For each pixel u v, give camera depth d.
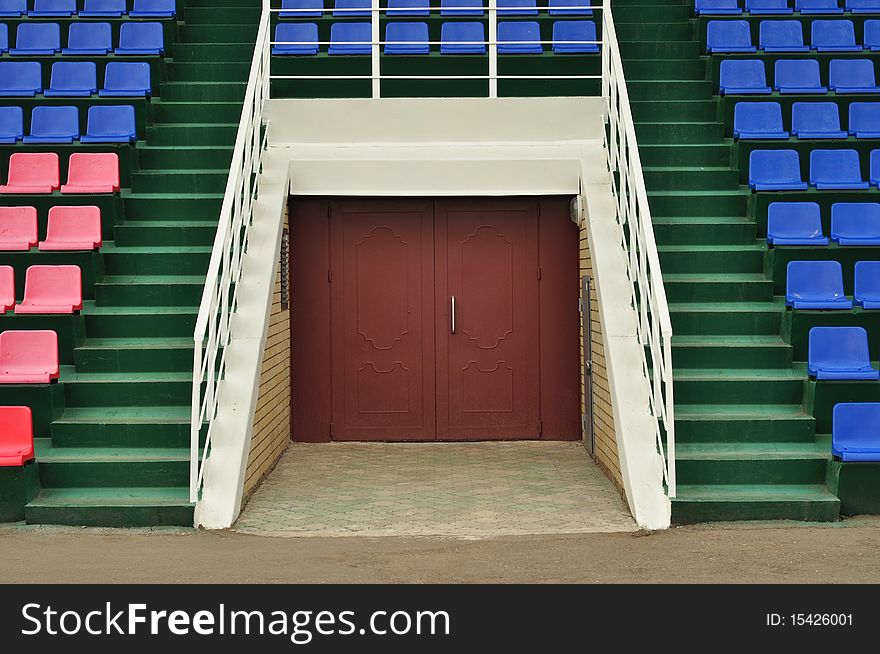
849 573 5.56
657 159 9.43
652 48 10.91
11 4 11.56
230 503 6.75
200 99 10.30
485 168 9.29
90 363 7.79
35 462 6.88
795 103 9.73
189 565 5.79
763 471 6.96
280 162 9.21
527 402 9.93
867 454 6.71
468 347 9.92
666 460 6.93
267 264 8.28
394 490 7.88
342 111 9.49
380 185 9.30
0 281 8.05
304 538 6.47
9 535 6.44
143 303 8.28
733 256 8.49
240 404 7.32
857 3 11.49
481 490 7.86
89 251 8.32
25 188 8.80
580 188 9.21
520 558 5.94
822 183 8.84
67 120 9.66
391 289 9.91
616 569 5.69
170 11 11.29
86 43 10.95
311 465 8.84
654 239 7.89
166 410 7.51
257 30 11.35
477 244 9.91
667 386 6.72
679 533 6.48
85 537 6.42
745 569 5.65
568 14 11.58
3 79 10.30
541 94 10.75
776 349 7.77
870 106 9.84
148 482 6.94
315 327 9.90
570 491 7.78
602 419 8.42
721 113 9.90
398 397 9.94
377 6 9.55
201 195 9.09
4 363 7.45
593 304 8.79
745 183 9.28
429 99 9.48
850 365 7.48
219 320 7.92
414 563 5.84
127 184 9.27
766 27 11.02
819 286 8.05
